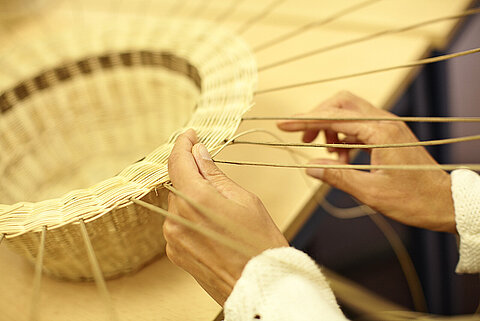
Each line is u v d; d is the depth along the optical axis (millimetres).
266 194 587
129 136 705
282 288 355
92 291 511
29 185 634
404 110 831
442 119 405
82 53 671
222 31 667
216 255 375
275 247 380
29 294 513
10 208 410
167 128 681
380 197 548
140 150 693
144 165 443
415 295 991
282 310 345
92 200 406
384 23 816
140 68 678
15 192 601
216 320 474
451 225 552
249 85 533
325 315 342
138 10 944
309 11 882
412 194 541
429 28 775
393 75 710
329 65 751
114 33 703
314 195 582
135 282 514
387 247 1053
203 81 567
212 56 613
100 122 706
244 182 602
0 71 657
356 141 579
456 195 517
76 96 688
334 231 1061
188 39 660
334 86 708
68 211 395
